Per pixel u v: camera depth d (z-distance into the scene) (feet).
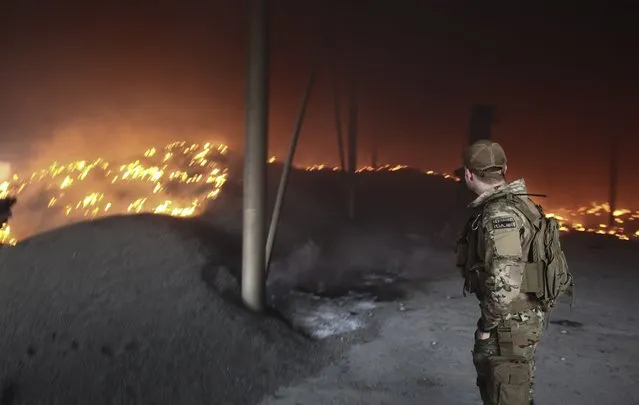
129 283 16.62
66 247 17.95
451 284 25.09
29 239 18.80
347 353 16.38
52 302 15.11
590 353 16.55
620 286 25.23
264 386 13.65
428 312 20.65
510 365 8.84
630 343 17.49
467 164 9.61
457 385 14.14
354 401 13.08
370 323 19.31
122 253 18.10
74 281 16.25
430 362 15.71
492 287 8.67
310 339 17.30
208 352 14.47
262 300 18.07
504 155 9.56
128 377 12.80
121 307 15.44
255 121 17.58
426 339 17.66
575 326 19.21
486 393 9.17
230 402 12.75
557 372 15.05
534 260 8.89
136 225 19.98
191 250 19.15
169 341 14.46
